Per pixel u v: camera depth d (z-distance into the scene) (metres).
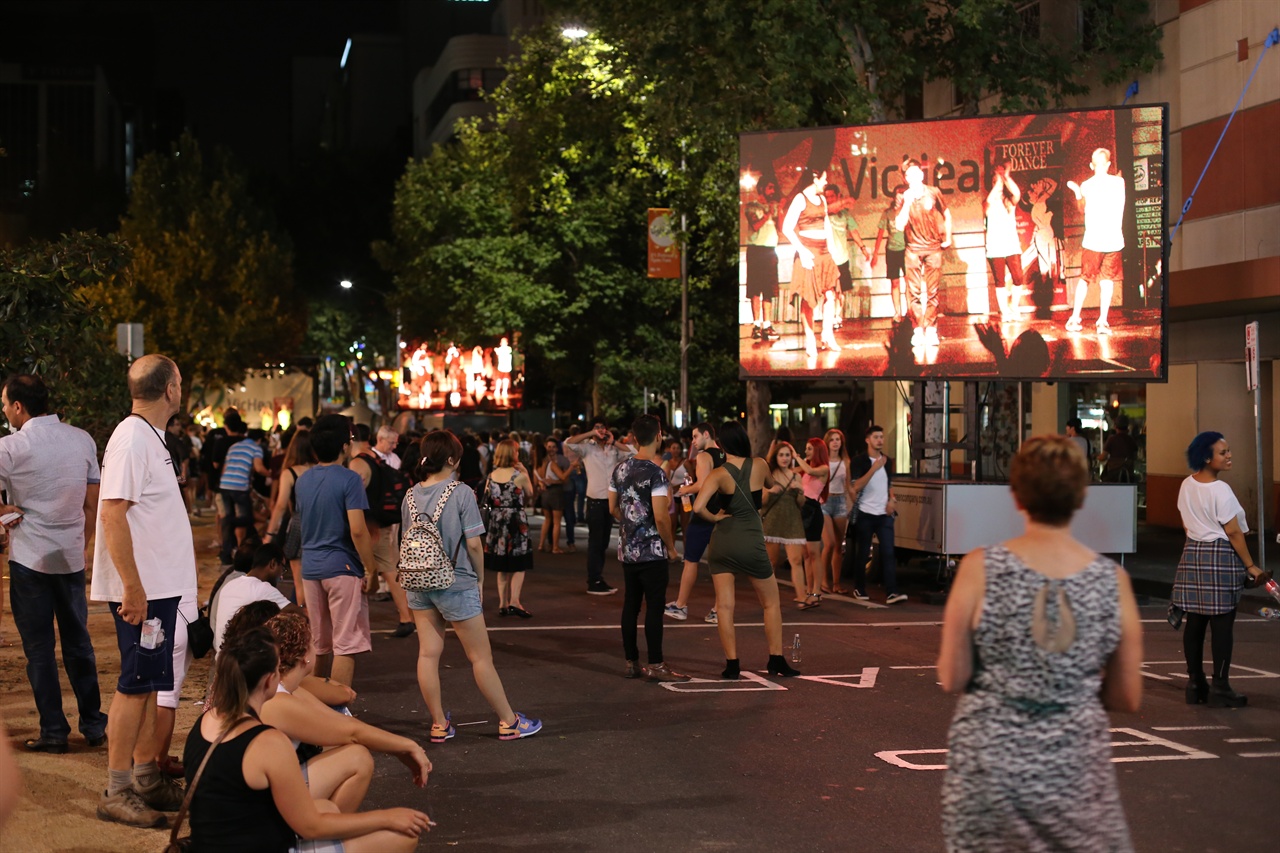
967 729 3.81
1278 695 9.34
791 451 14.11
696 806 6.66
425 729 8.50
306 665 5.63
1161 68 21.06
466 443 14.03
